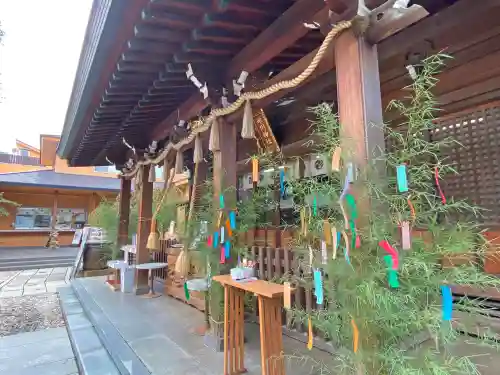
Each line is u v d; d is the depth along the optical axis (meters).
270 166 3.39
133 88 3.17
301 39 2.44
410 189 1.37
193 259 3.21
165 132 4.37
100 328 3.33
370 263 1.26
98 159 6.47
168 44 2.44
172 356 2.53
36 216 15.38
